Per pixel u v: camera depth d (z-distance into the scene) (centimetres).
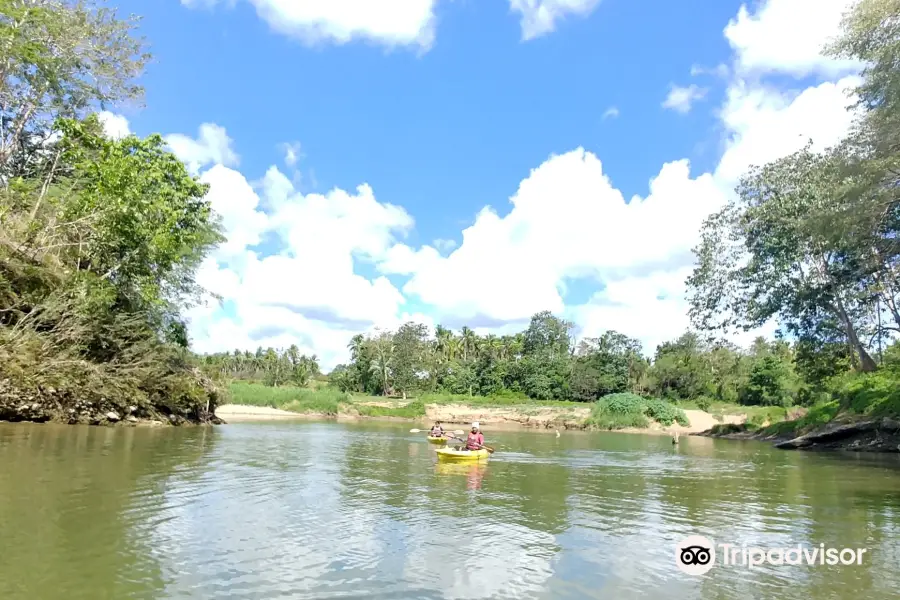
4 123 2723
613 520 1098
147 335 2850
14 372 2133
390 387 9188
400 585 698
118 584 657
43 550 764
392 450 2330
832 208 2492
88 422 2539
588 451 2675
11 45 2369
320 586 684
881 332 3195
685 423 5297
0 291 2209
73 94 2781
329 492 1295
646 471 1886
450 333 11069
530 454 2452
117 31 2745
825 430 2908
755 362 6619
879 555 871
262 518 1009
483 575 749
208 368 3553
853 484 1591
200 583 675
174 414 3095
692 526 1054
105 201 2500
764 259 3497
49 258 2394
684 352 7038
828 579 761
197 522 954
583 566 800
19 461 1448
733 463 2161
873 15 2031
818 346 3503
